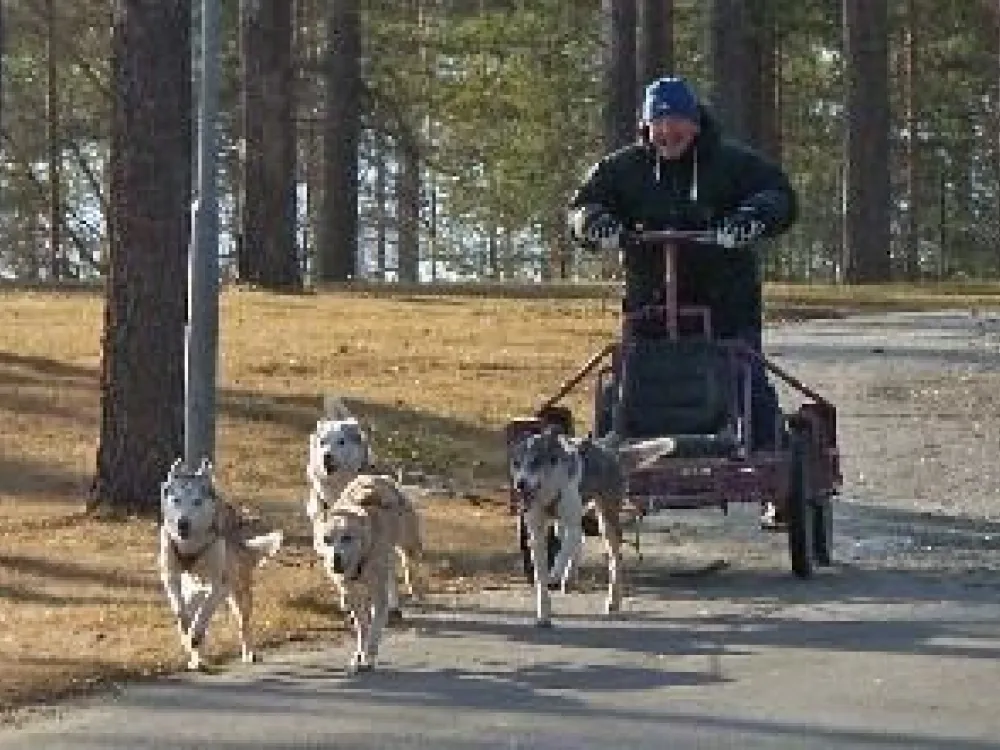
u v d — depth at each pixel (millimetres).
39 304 34500
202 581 12297
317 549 13648
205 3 15695
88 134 63219
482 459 21203
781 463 14750
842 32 55031
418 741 10117
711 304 15867
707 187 15703
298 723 10609
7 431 21734
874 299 40406
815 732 10141
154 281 17453
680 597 14469
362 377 25922
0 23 52562
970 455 21703
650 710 10672
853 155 48125
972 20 61531
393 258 80375
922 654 12094
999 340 31844
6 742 10414
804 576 15172
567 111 61969
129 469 17609
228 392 24016
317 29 58812
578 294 41094
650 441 14508
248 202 39906
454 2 61844
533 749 9875
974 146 71062
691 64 60375
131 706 11188
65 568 15430
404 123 53969
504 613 13859
